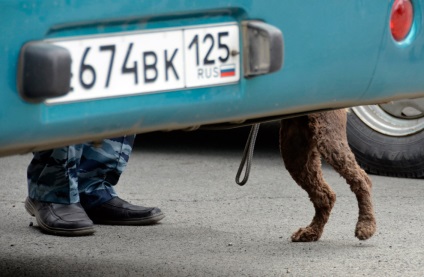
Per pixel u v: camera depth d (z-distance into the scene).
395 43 5.99
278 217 8.98
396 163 10.83
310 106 5.77
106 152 8.77
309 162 7.82
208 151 12.55
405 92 6.16
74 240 8.20
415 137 10.73
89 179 8.81
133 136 8.99
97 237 8.31
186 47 5.23
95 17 4.89
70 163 8.38
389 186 10.43
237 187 10.38
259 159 12.02
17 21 4.70
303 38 5.58
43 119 4.83
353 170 7.62
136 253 7.71
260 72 5.36
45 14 4.76
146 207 8.81
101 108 4.99
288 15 5.51
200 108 5.32
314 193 7.91
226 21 5.36
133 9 4.99
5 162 11.93
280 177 10.91
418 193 10.05
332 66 5.73
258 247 7.84
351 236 8.19
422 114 10.65
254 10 5.39
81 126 4.96
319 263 7.33
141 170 11.34
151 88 5.13
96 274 7.07
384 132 10.91
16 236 8.34
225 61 5.36
